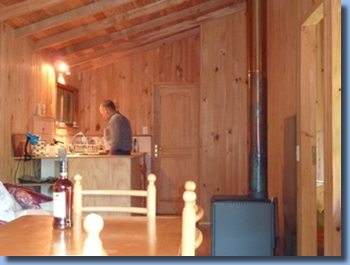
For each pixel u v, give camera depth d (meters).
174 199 6.38
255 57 3.33
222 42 5.75
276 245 3.30
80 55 5.70
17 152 4.07
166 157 6.42
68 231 1.49
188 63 6.37
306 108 2.82
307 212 2.79
